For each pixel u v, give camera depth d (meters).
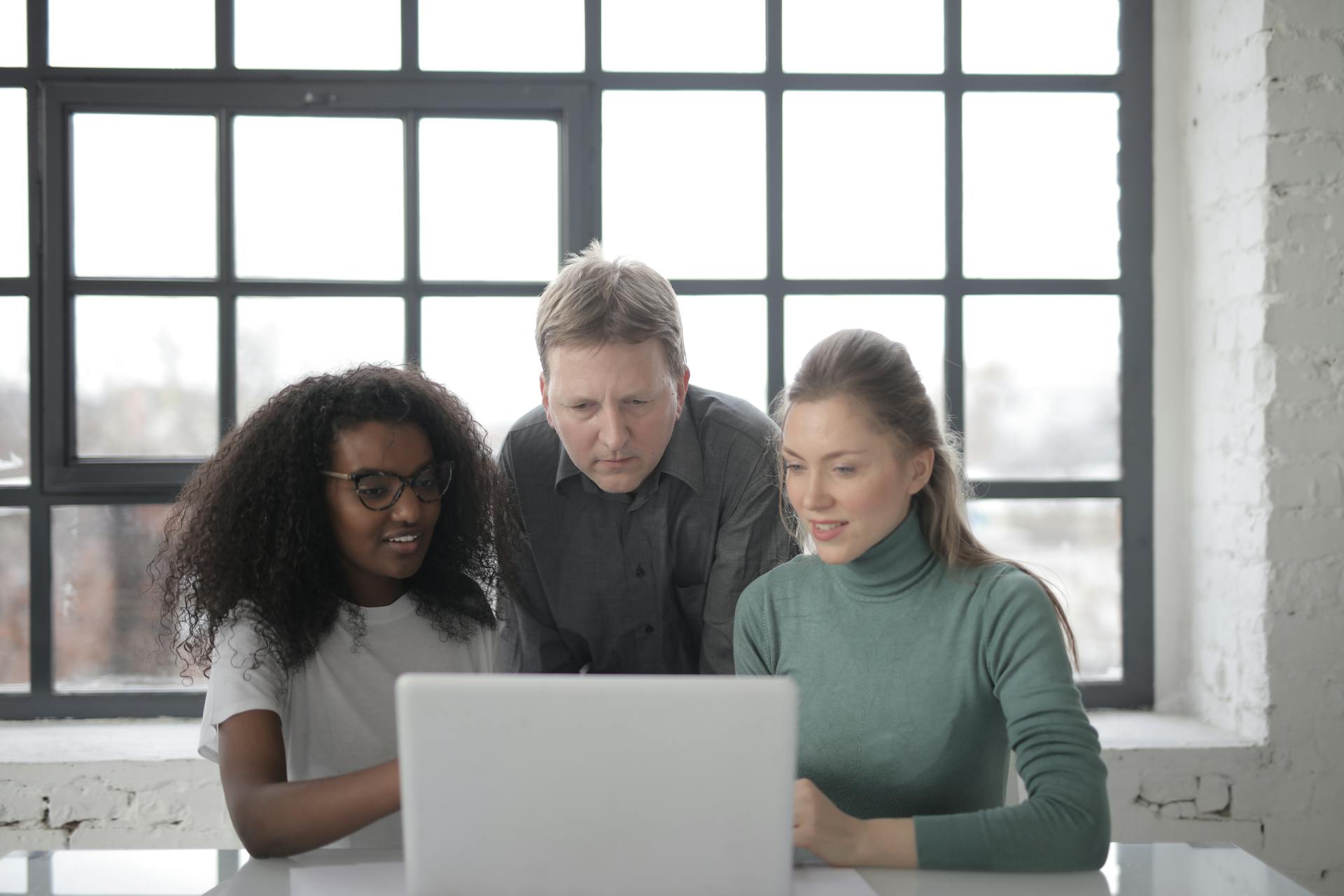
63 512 2.37
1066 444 2.50
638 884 0.92
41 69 2.33
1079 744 1.13
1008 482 2.46
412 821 0.91
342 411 1.33
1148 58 2.45
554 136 2.43
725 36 2.43
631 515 1.63
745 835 0.92
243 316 2.39
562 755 0.90
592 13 2.39
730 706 0.90
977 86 2.45
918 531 1.28
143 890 1.07
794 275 2.46
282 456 1.32
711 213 2.45
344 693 1.35
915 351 2.47
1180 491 2.48
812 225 2.46
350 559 1.38
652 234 2.44
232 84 2.35
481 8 2.39
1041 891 1.04
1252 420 2.20
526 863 0.91
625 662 1.78
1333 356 2.15
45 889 1.07
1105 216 2.49
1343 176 2.14
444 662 1.42
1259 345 2.17
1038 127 2.47
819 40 2.44
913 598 1.28
